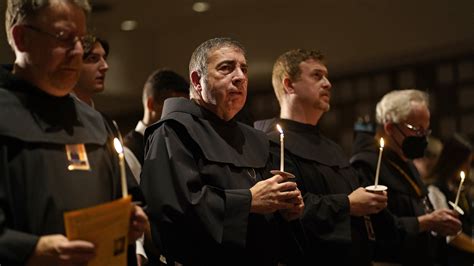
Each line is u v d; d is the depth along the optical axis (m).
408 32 7.42
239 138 2.88
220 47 2.83
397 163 3.93
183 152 2.64
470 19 7.16
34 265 1.97
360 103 7.87
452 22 7.23
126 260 2.12
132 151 3.50
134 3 7.33
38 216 2.07
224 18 8.04
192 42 8.01
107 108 7.95
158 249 2.71
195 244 2.63
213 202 2.58
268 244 2.77
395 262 3.74
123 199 1.99
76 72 2.20
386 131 3.97
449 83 7.44
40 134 2.13
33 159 2.10
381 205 3.15
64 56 2.15
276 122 3.41
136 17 7.69
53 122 2.18
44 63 2.15
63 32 2.15
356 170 3.82
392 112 3.94
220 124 2.84
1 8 3.97
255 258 2.72
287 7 7.89
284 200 2.65
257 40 7.99
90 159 2.22
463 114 7.35
